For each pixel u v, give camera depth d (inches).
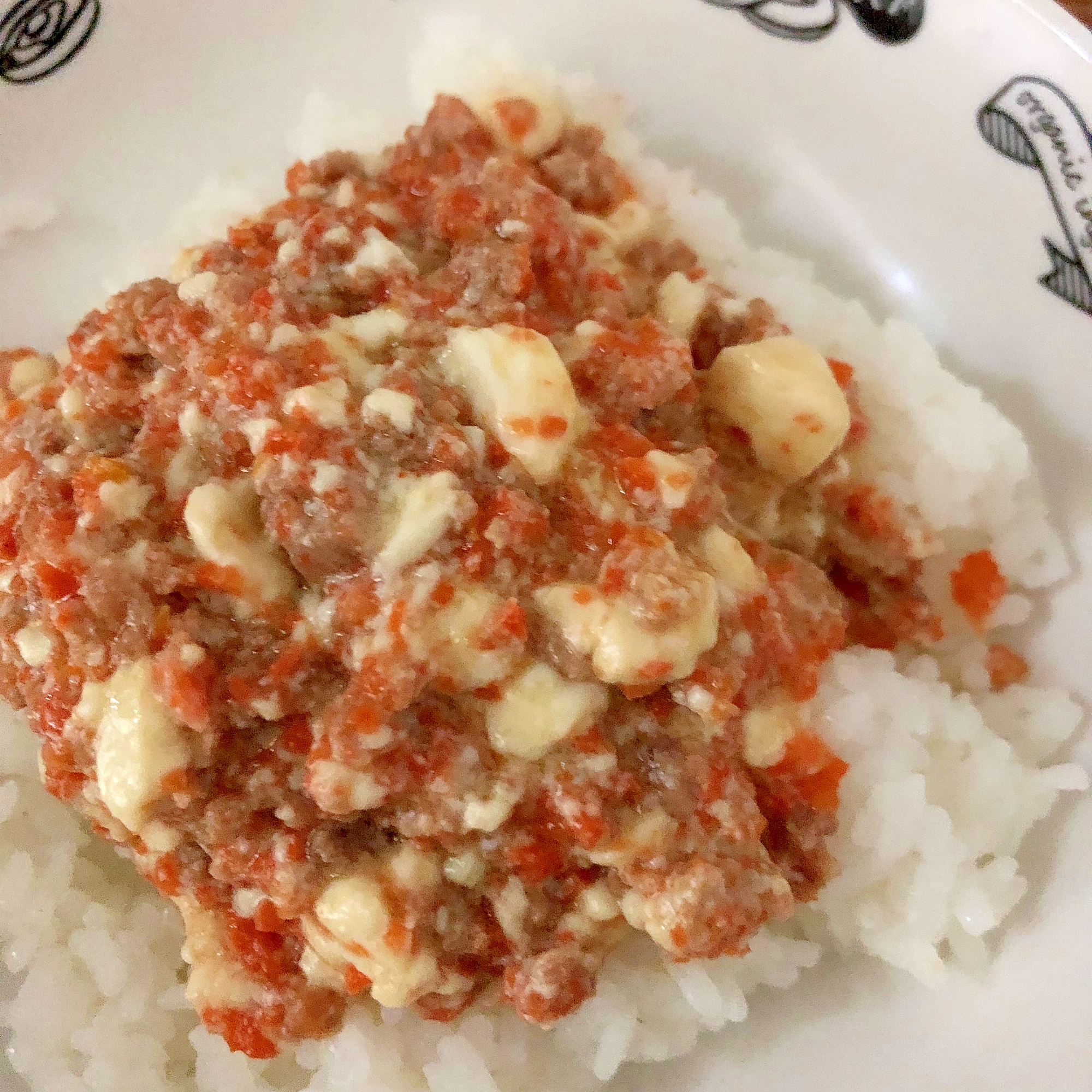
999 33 5.8
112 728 4.7
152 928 5.9
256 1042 5.3
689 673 4.8
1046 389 6.1
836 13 6.3
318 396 4.8
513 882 5.0
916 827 5.7
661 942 4.9
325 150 6.9
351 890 4.8
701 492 5.2
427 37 6.9
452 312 5.4
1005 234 6.1
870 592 6.3
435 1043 5.6
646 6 6.6
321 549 4.8
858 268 6.7
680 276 6.2
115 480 4.9
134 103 6.7
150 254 6.9
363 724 4.7
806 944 5.8
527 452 5.0
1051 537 6.0
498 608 4.8
